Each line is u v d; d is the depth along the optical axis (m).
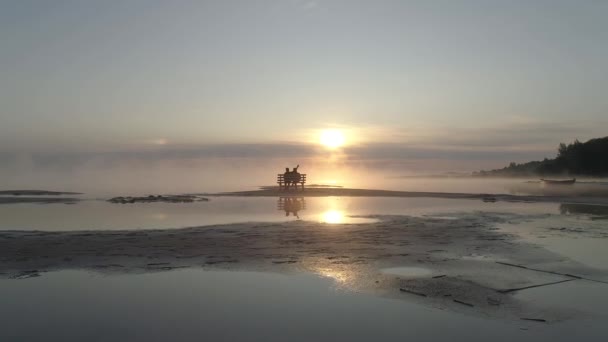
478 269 10.69
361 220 20.62
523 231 17.05
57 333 6.64
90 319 7.22
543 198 34.84
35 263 11.26
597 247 13.63
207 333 6.65
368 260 11.69
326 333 6.67
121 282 9.48
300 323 7.07
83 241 14.45
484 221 20.28
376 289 8.98
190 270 10.55
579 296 8.52
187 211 25.33
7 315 7.41
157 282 9.47
